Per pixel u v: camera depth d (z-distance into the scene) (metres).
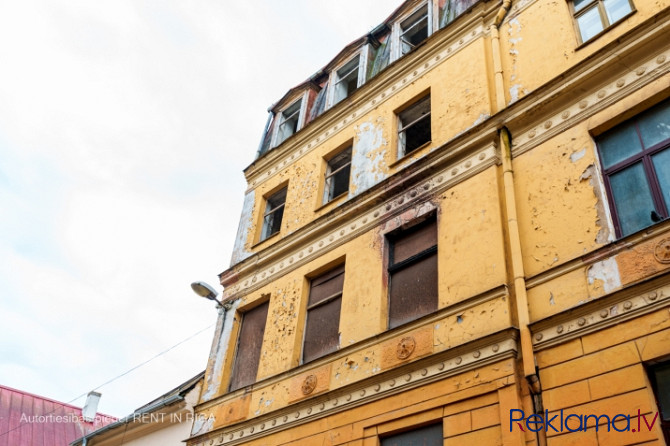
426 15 15.61
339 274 12.80
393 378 9.65
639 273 7.66
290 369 11.84
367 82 15.19
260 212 16.52
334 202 13.95
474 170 10.84
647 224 8.29
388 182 12.45
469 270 9.80
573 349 7.80
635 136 9.08
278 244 14.56
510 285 9.09
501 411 7.94
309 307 12.94
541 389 7.85
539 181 9.72
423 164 11.89
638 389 6.95
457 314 9.40
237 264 15.53
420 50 14.20
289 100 18.95
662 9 9.51
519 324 8.46
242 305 14.69
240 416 12.29
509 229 9.49
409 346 9.77
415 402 9.10
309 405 10.84
